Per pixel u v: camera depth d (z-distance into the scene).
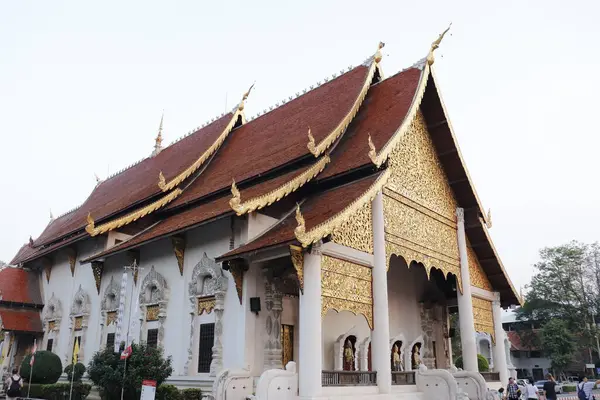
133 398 15.89
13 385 17.30
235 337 15.66
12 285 28.19
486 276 24.95
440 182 21.84
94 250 24.28
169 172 25.31
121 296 19.95
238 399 14.36
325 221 13.51
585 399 16.16
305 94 24.31
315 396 12.50
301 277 13.36
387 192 17.58
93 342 22.53
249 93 27.62
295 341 17.17
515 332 70.25
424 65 20.06
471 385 18.94
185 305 18.12
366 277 15.46
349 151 17.88
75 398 18.69
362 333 20.53
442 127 21.23
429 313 24.80
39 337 27.06
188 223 17.59
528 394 19.22
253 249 14.09
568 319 58.16
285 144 20.36
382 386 14.80
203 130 28.77
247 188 19.12
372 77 22.02
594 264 58.56
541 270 61.34
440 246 20.56
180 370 17.38
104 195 32.12
